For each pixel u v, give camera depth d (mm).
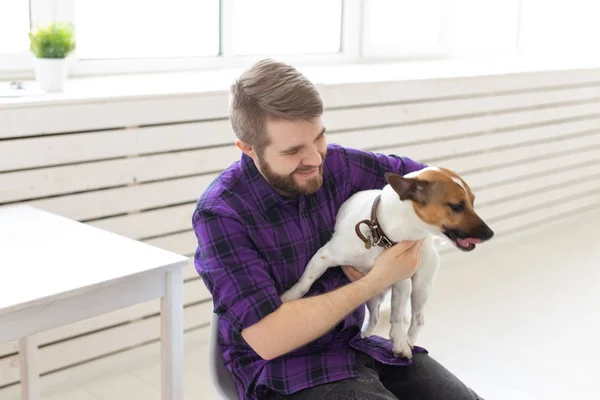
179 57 3539
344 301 1500
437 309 3318
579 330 3133
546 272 3842
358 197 1662
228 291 1476
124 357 2809
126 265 1670
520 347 2963
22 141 2451
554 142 4555
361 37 4336
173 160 2832
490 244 4289
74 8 3125
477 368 2785
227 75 3416
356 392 1490
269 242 1561
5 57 2941
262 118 1435
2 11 2914
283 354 1521
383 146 3611
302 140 1444
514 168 4336
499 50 5301
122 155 2691
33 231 1936
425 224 1540
